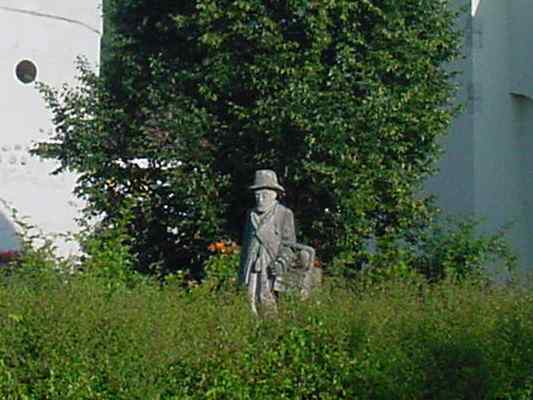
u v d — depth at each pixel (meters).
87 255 11.31
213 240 13.55
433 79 14.05
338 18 13.27
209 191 13.50
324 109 12.79
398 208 13.63
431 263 13.60
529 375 7.21
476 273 13.12
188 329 7.30
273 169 13.22
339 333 7.35
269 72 13.09
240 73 13.30
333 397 7.15
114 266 10.85
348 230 13.36
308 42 13.20
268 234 9.82
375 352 7.27
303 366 7.21
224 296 8.58
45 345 6.92
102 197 14.12
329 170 12.91
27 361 6.94
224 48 13.41
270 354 7.22
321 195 13.45
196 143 13.57
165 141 13.77
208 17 13.32
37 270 9.05
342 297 8.30
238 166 13.55
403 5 13.82
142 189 14.12
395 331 7.49
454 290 8.64
